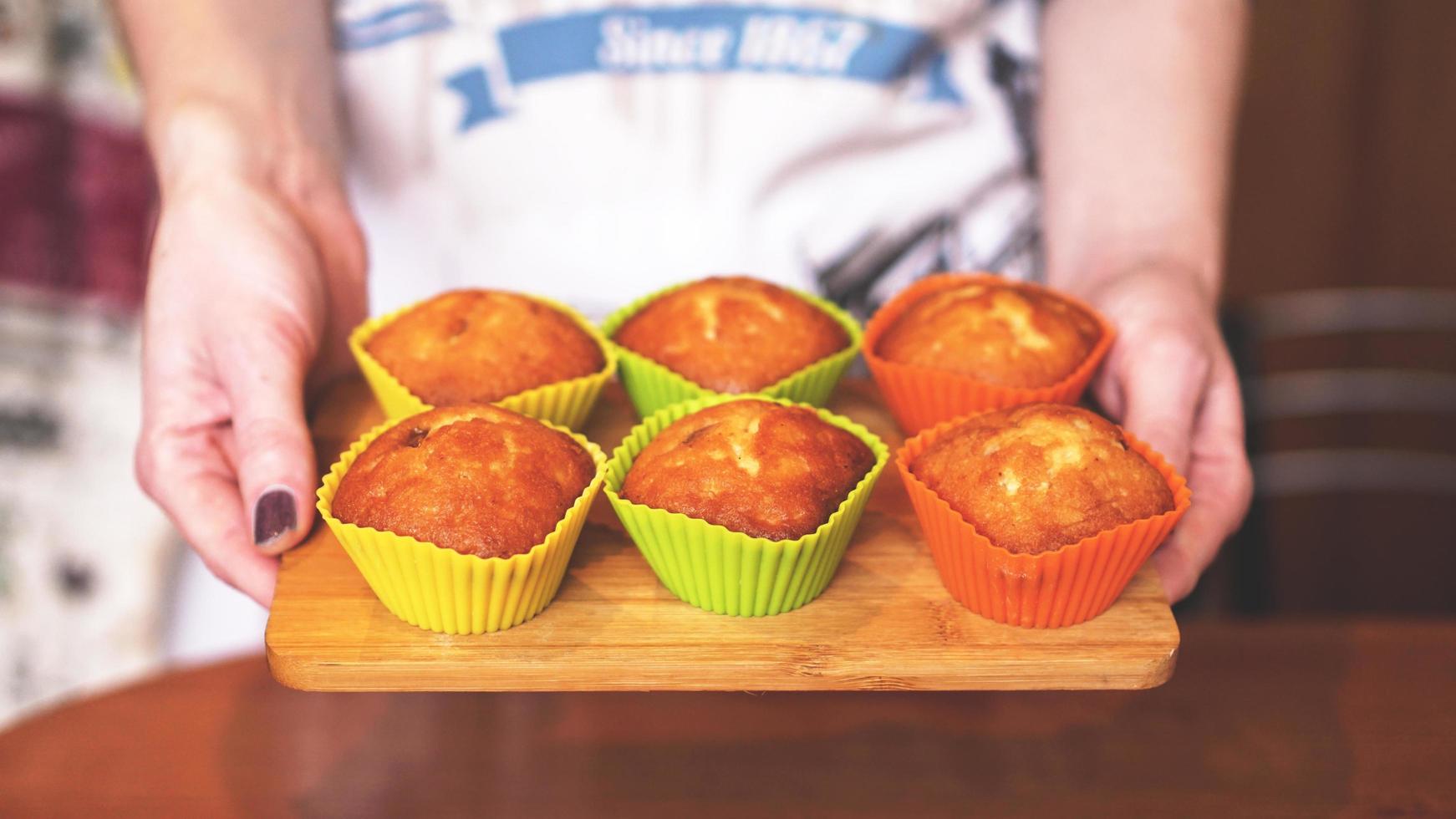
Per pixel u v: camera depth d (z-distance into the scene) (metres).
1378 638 0.50
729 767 0.46
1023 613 0.40
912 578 0.42
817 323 0.49
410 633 0.40
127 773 0.46
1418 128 0.74
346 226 0.52
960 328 0.47
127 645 0.69
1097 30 0.57
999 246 0.60
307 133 0.52
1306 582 0.86
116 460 0.68
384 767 0.46
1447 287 0.77
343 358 0.51
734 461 0.40
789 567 0.39
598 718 0.48
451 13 0.56
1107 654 0.39
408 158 0.58
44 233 0.64
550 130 0.57
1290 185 0.77
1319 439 0.82
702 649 0.39
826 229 0.59
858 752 0.46
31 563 0.67
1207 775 0.45
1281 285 0.80
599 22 0.55
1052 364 0.46
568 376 0.46
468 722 0.48
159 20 0.52
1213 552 0.44
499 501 0.39
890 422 0.50
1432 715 0.47
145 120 0.52
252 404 0.42
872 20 0.56
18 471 0.67
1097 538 0.38
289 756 0.46
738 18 0.55
